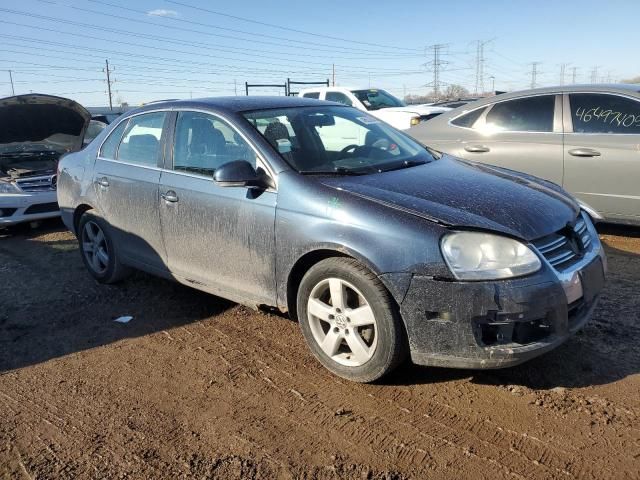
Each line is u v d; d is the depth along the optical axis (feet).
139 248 15.65
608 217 19.16
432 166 13.20
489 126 21.38
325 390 11.03
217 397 11.03
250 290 12.80
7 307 16.21
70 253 21.66
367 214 10.51
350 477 8.60
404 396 10.68
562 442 9.12
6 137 25.72
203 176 13.58
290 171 11.98
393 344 10.30
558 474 8.43
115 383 11.78
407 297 9.96
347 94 44.93
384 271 10.09
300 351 12.75
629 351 11.85
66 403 11.10
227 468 8.95
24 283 18.26
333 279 10.97
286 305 12.09
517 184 12.12
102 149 17.08
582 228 11.49
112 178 16.08
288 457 9.12
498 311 9.53
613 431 9.33
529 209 10.71
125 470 9.04
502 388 10.75
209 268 13.64
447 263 9.70
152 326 14.53
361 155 13.42
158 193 14.52
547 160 19.84
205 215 13.28
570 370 11.25
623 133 18.57
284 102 14.82
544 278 9.77
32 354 13.29
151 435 9.92
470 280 9.60
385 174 12.21
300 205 11.41
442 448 9.14
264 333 13.76
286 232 11.57
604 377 10.94
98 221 16.94
